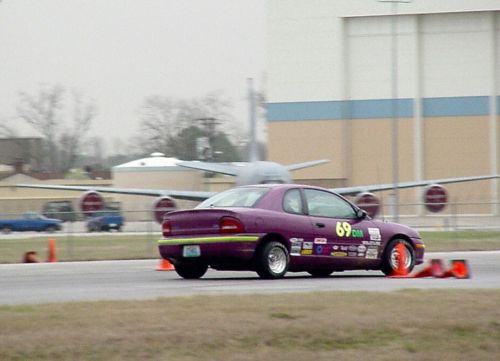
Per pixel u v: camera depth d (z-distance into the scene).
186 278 49.59
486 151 191.25
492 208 189.38
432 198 124.81
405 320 29.09
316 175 194.25
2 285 45.31
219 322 28.23
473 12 190.88
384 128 192.38
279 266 46.84
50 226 146.88
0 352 24.75
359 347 26.48
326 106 193.75
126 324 27.92
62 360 24.44
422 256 52.31
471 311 30.77
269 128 196.00
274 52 195.25
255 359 24.83
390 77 192.38
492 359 26.09
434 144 192.38
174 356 24.94
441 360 25.67
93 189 118.81
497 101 190.75
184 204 167.12
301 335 27.09
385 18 192.25
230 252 45.56
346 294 35.16
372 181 192.88
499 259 72.06
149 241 88.19
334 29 193.12
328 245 48.16
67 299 36.38
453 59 192.12
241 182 108.19
